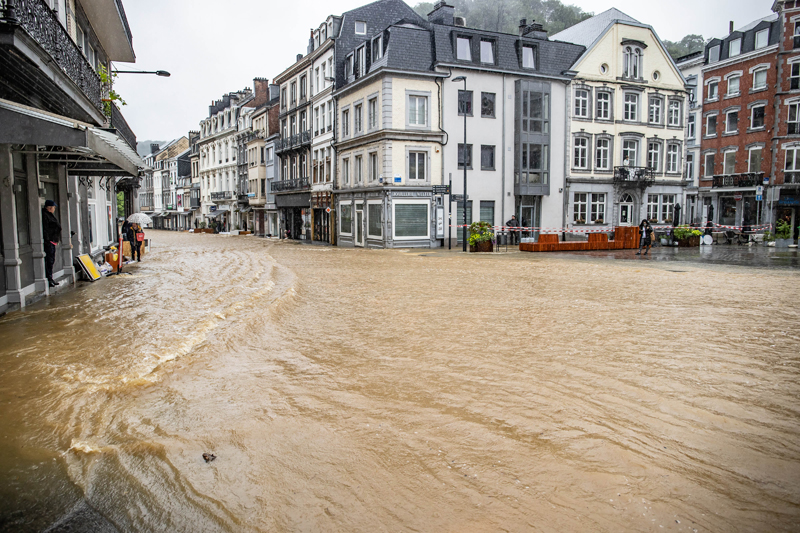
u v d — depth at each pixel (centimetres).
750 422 430
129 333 755
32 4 845
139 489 327
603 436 403
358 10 3697
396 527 291
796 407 462
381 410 457
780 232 2898
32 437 399
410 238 3052
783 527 291
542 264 1875
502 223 3278
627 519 298
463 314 897
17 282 980
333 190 3703
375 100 3109
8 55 812
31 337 731
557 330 765
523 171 3284
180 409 459
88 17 1819
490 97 3209
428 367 583
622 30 3588
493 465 359
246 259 2222
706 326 790
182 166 8550
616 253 2414
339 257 2325
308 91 4200
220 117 6662
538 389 507
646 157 3734
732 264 1852
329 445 389
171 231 8225
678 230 2916
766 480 341
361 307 974
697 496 321
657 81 3734
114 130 1262
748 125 4038
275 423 429
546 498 319
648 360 605
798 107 3700
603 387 512
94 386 514
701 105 4425
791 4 3694
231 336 723
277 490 328
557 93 3403
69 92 1095
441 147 3095
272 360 616
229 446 387
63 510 302
